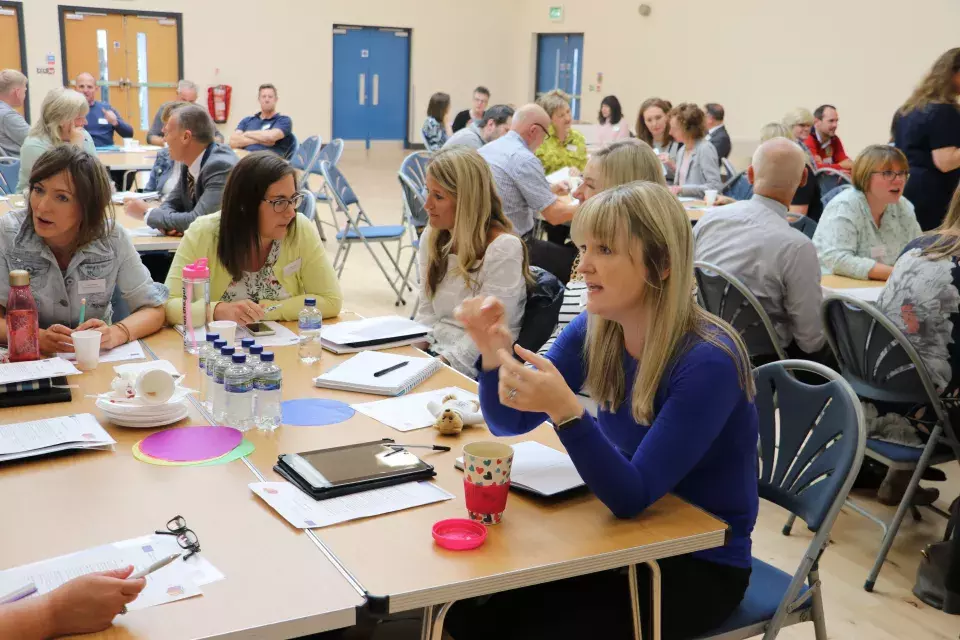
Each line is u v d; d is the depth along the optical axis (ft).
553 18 47.39
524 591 5.52
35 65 38.60
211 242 8.96
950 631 8.15
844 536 9.90
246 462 5.49
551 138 22.91
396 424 6.23
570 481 5.22
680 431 4.92
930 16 30.53
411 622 6.82
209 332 7.29
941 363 8.37
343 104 47.52
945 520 10.32
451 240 8.96
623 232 4.98
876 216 12.51
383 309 18.84
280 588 4.03
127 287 8.27
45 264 7.83
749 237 10.15
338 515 4.76
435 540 4.53
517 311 8.84
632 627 5.01
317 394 6.86
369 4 46.06
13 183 18.21
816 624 5.88
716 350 5.02
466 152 8.75
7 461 5.38
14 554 4.27
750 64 37.42
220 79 42.91
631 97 43.57
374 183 38.34
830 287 11.34
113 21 39.88
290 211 8.69
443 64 48.83
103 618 3.66
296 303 9.04
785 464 6.11
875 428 9.05
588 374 5.73
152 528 4.58
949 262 8.24
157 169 18.39
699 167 21.43
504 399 4.75
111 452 5.58
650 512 5.00
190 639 3.63
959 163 14.64
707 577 5.36
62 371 6.55
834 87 34.09
